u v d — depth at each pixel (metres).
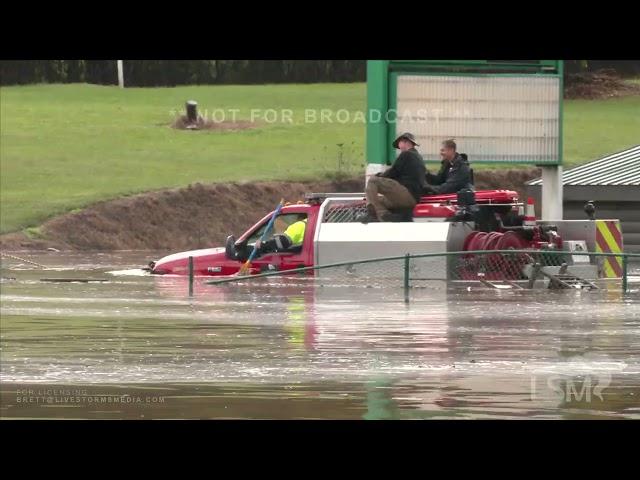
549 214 114.75
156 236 157.88
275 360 48.25
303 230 90.69
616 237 93.56
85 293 78.94
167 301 73.12
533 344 52.91
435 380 43.50
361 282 86.31
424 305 70.19
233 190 170.50
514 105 112.06
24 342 54.06
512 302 72.69
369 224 88.75
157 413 38.31
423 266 87.38
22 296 76.94
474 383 42.91
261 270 90.69
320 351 50.88
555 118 113.31
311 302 72.12
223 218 164.75
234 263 92.19
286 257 90.44
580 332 57.22
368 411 38.25
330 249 89.31
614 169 125.06
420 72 109.69
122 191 165.38
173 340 54.53
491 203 91.12
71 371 45.69
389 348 51.47
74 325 60.56
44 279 91.44
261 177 178.25
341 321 61.88
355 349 51.34
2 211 155.50
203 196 166.62
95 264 113.69
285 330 58.06
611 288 84.00
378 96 108.56
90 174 179.00
